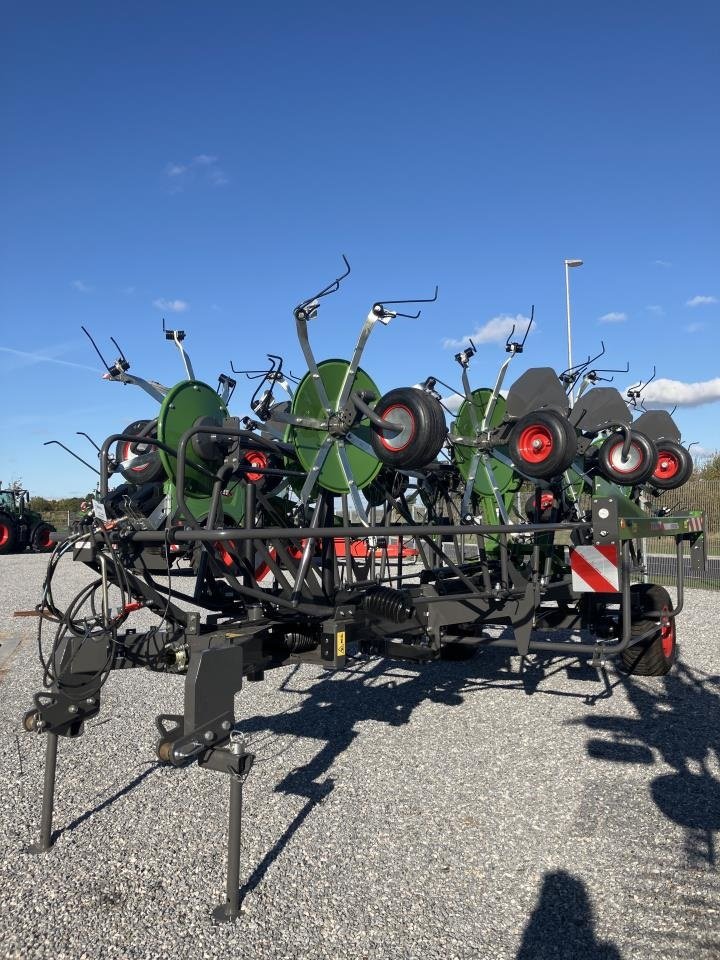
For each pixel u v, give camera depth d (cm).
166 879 363
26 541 2939
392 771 496
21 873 369
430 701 654
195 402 451
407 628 545
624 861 374
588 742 546
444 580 651
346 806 443
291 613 489
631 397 924
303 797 456
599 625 721
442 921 326
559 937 313
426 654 559
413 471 617
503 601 618
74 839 404
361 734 569
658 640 714
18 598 1462
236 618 518
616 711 621
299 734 571
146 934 318
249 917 330
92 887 356
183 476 400
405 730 577
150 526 427
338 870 370
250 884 357
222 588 532
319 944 310
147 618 1060
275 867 373
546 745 541
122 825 421
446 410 662
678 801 444
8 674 796
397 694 677
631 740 550
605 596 724
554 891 348
